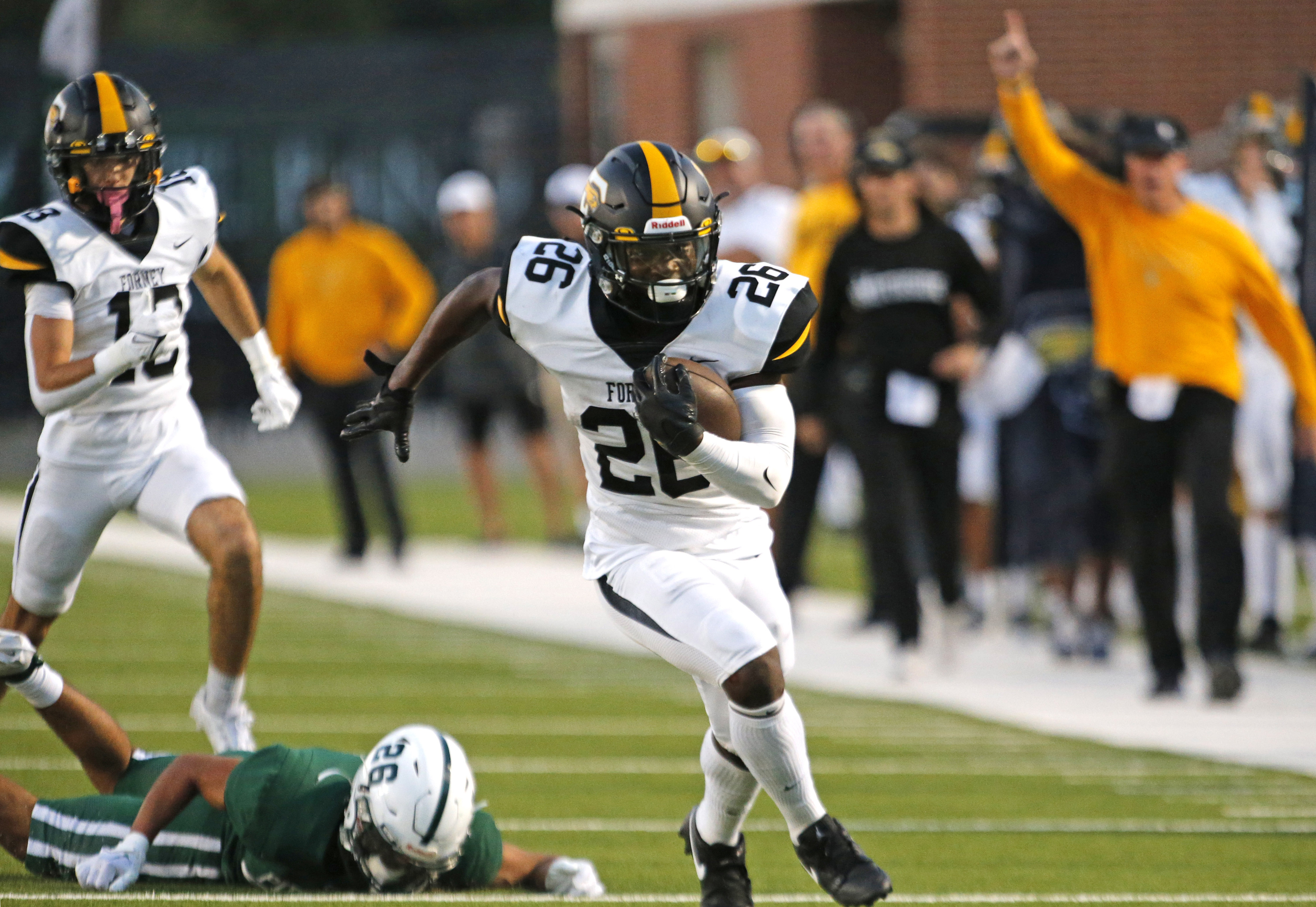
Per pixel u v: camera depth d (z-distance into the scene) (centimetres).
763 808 2105
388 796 1488
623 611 1505
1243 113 3131
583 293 1486
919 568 3547
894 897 1642
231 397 7581
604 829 1912
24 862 1641
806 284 1499
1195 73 5675
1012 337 3153
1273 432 3200
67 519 1862
